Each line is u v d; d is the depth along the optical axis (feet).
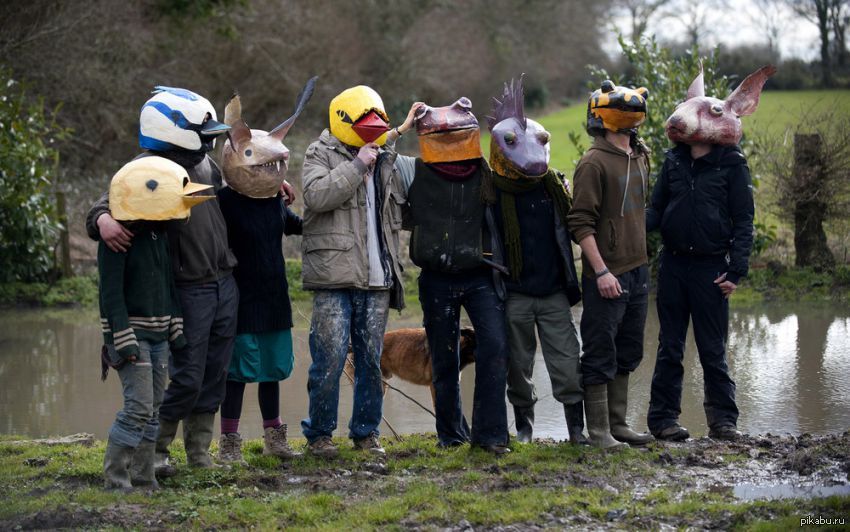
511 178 31.58
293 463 31.78
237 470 30.81
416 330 42.09
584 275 32.58
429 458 32.30
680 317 35.24
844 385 46.62
